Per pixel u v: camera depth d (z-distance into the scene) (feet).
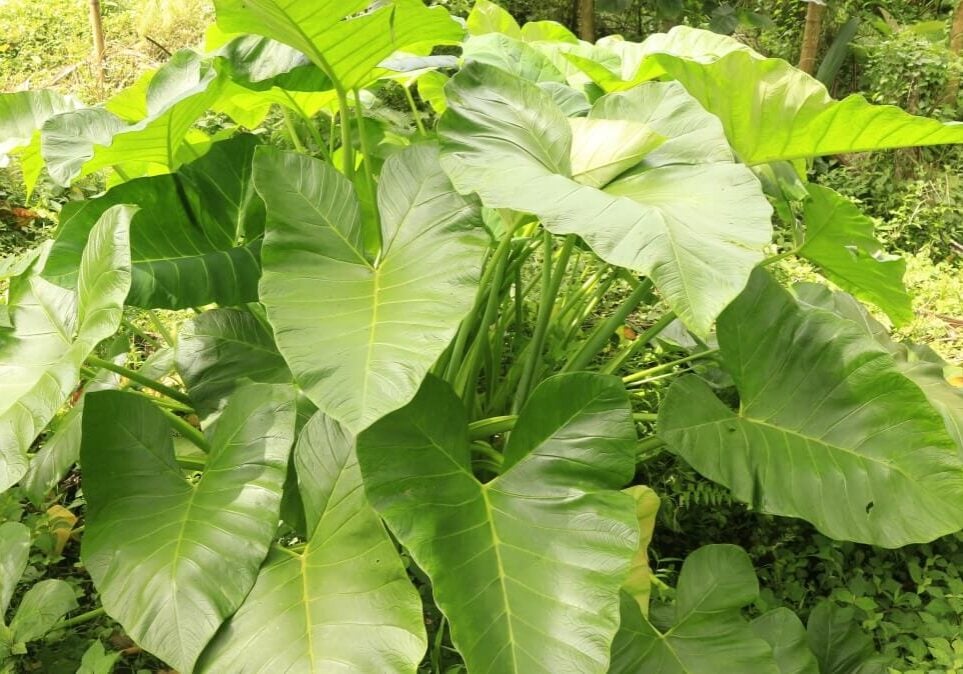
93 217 6.41
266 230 5.30
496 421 6.54
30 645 6.09
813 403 6.16
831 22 24.79
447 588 4.61
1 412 4.92
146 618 4.84
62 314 5.90
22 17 23.76
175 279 6.11
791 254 8.00
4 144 7.95
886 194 19.40
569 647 4.48
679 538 8.19
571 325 8.72
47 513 7.27
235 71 6.33
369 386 4.33
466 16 20.97
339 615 4.80
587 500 5.09
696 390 6.14
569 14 25.32
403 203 5.62
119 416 5.57
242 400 5.65
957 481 5.74
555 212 4.66
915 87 21.17
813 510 5.84
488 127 5.55
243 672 4.64
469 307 4.83
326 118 11.71
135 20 21.38
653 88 6.03
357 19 5.61
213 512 5.23
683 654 5.46
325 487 5.45
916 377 7.57
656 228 4.50
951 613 7.00
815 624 6.48
